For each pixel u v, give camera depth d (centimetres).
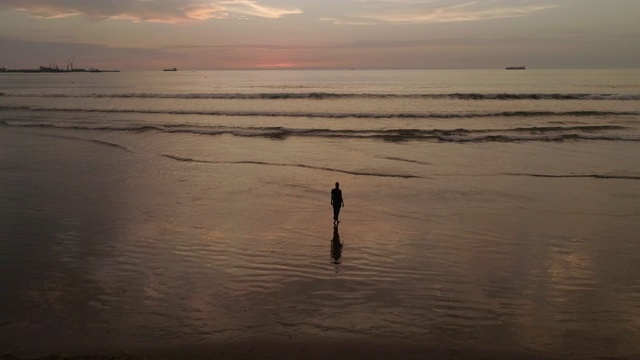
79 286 847
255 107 4216
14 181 1652
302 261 971
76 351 650
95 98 5294
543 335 689
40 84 9512
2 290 832
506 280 881
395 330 704
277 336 686
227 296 812
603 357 636
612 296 812
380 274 909
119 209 1341
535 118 3259
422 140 2472
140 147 2302
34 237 1105
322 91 6594
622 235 1131
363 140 2488
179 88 7638
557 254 1012
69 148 2262
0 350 654
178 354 643
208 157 2088
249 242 1083
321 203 1417
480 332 698
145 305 777
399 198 1468
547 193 1516
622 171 1800
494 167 1888
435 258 991
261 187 1598
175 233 1141
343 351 650
